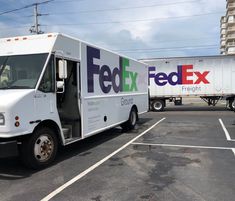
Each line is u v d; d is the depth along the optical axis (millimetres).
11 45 7875
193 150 9281
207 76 24500
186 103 35688
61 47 7883
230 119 17719
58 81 7777
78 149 9539
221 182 6262
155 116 20062
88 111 9289
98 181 6387
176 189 5867
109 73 10922
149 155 8641
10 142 6500
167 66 24938
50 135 7582
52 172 7070
